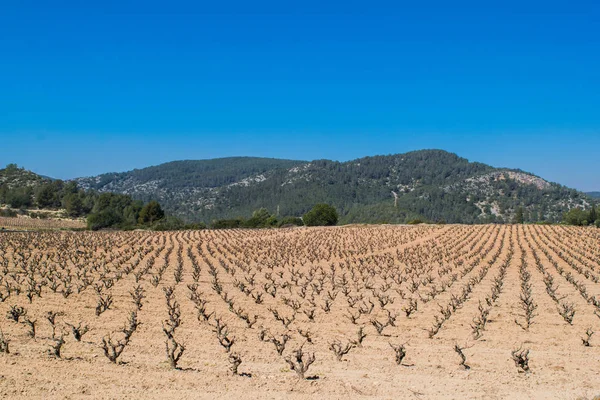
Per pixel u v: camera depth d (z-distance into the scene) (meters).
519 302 33.28
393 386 15.79
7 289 33.06
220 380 15.91
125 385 15.03
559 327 26.47
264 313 29.34
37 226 132.38
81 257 60.34
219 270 51.59
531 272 50.72
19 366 16.50
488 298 33.59
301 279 45.84
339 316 28.92
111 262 56.66
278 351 19.77
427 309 31.55
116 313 27.77
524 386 16.03
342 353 19.22
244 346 21.31
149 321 25.84
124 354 19.06
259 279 45.62
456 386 15.91
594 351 21.44
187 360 18.56
